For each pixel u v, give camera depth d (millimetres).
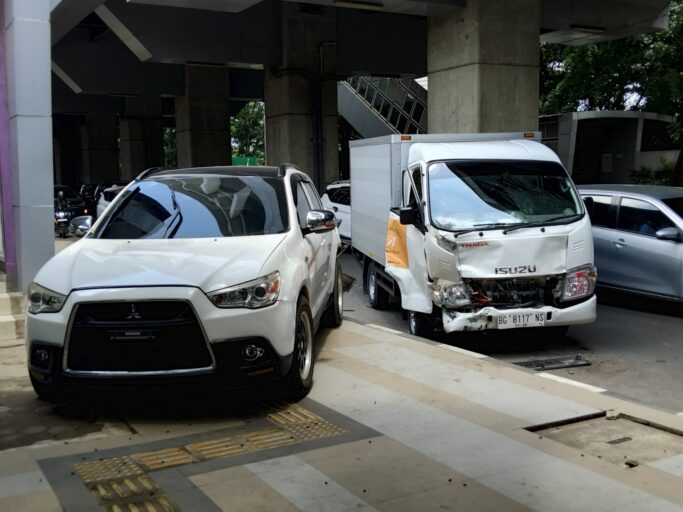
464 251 7500
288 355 5285
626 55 21266
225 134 32406
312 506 3803
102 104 41156
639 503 3838
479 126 16281
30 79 8664
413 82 37375
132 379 4902
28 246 8758
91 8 19000
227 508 3781
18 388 6164
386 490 3998
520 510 3754
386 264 9352
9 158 9320
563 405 5516
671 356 7805
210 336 4906
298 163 26500
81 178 58312
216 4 15391
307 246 6430
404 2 15828
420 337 8336
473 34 16125
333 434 4902
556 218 7902
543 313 7512
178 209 6312
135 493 3979
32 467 4387
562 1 19406
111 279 5047
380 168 10242
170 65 31859
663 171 24625
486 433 4891
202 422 5223
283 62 26156
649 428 5148
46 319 5043
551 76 30891
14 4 8539
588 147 27578
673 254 9688
